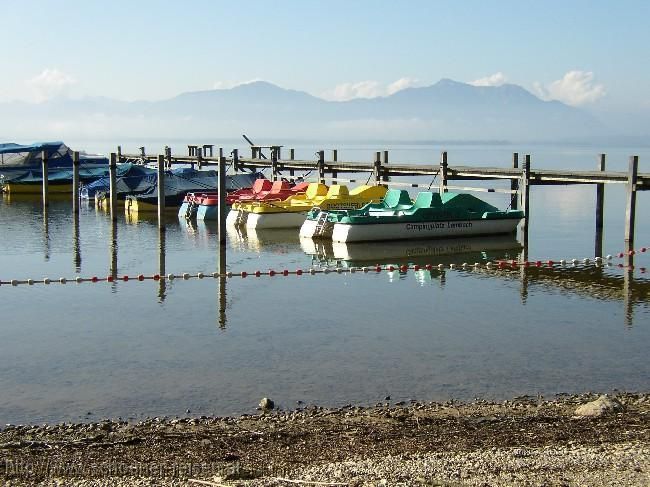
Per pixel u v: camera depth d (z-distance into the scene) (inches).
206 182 1957.4
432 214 1355.8
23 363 657.0
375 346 706.2
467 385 603.5
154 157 2534.5
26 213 1829.5
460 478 422.9
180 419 532.4
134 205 1822.1
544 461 446.9
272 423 522.9
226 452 470.6
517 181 1539.1
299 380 614.5
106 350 693.9
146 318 803.4
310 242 1353.3
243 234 1456.7
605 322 792.9
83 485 419.8
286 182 1784.0
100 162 2632.9
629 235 1210.6
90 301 876.0
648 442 482.3
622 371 639.8
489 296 911.0
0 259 1170.0
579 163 4448.8
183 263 1141.1
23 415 542.9
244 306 855.1
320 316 813.2
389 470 434.6
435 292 932.0
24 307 848.3
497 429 509.0
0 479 430.0
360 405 560.4
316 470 436.1
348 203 1531.7
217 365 651.5
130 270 1080.8
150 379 617.0
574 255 1218.0
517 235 1419.8
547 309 847.1
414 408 551.8
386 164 1726.1
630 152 7667.3
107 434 504.4
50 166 2474.2
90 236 1428.4
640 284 978.1
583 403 563.8
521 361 664.4
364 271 1069.1
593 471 431.5
